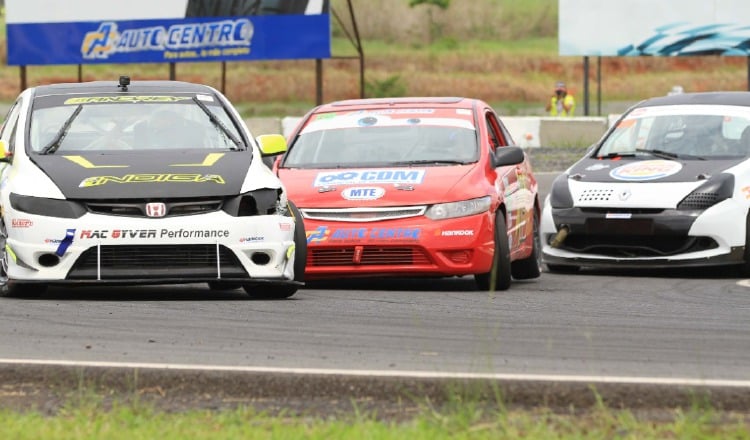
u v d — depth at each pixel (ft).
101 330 91.50
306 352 82.94
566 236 150.00
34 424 62.28
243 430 60.75
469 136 137.49
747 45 352.90
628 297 121.49
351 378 71.15
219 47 357.00
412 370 76.54
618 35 358.64
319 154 137.49
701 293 126.52
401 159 134.92
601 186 149.59
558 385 69.00
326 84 572.92
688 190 145.28
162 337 88.53
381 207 125.39
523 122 327.06
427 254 124.26
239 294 119.34
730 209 144.05
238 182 110.01
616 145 159.53
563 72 597.11
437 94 573.33
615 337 90.94
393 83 574.97
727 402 67.15
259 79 574.97
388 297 117.70
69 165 111.86
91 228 106.01
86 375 73.20
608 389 68.49
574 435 60.13
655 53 357.82
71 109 122.11
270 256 109.29
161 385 72.49
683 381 70.59
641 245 146.20
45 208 107.24
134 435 59.77
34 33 367.25
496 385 67.62
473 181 128.06
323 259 125.90
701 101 162.61
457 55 609.01
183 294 118.62
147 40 362.53
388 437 58.85
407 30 629.10
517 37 630.74
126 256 106.52
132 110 122.62
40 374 73.97
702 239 144.15
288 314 101.86
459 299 116.67
